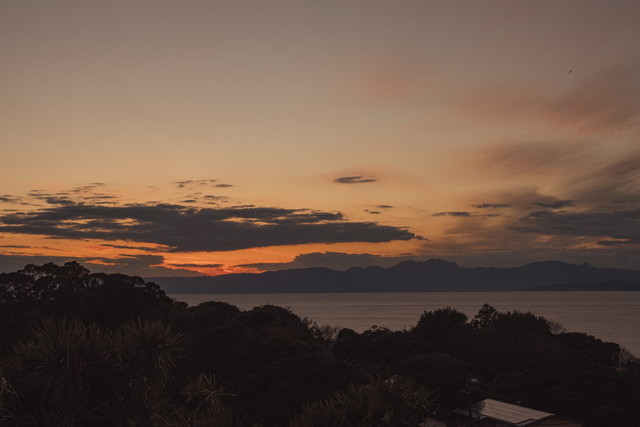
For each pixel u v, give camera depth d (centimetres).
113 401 980
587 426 4725
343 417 1056
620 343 14188
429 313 7950
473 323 8088
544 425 3528
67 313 6362
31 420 928
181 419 1072
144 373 1012
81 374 952
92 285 6938
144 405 1020
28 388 928
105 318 6406
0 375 920
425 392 1119
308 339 6756
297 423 1080
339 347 6475
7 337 5316
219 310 6850
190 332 6019
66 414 926
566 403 5094
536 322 7600
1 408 898
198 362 4809
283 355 5062
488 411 3853
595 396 5153
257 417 3756
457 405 4194
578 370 5806
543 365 6069
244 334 5247
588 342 7356
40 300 6525
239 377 4541
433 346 6750
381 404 1073
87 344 982
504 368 6156
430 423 3825
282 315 7488
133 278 7194
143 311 6388
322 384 4197
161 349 1038
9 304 6388
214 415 1105
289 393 4122
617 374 5769
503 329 7388
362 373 4334
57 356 941
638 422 4662
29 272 6781
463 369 4781
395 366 5591
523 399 5181
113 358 1008
